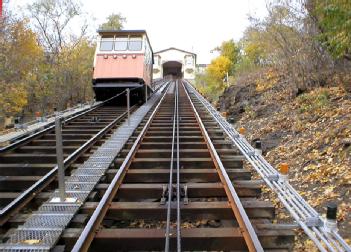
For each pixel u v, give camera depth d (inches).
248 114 641.0
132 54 711.7
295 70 575.8
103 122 549.3
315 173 314.7
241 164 332.8
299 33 550.9
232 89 858.8
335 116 407.8
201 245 185.0
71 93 1214.3
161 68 3853.3
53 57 1258.0
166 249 169.0
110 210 223.1
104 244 185.5
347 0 302.0
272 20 598.5
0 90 966.4
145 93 762.2
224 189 262.1
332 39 341.1
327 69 541.0
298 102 525.0
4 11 1043.3
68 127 508.1
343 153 317.4
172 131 475.8
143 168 327.0
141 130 484.4
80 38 1300.4
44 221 200.7
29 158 346.9
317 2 358.9
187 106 783.7
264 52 798.5
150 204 231.5
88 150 381.7
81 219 208.1
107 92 730.2
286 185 217.9
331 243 156.7
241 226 194.2
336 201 260.4
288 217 266.5
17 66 1058.7
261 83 753.0
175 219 223.0
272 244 188.9
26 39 1089.4
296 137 430.6
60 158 225.1
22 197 231.1
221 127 488.1
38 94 1167.0
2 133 457.1
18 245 174.6
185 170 304.5
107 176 291.6
